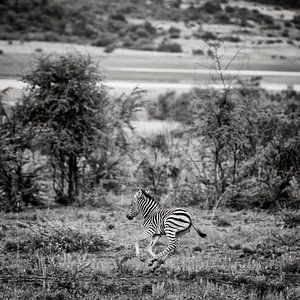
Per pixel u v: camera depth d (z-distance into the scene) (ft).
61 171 187.93
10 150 170.60
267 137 186.29
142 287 94.17
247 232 138.41
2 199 171.22
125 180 198.59
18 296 86.07
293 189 180.14
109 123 192.34
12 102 286.25
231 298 87.61
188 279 100.22
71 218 155.02
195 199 182.70
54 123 180.24
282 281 98.48
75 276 96.89
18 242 121.29
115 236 131.85
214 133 182.80
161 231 110.63
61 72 184.24
